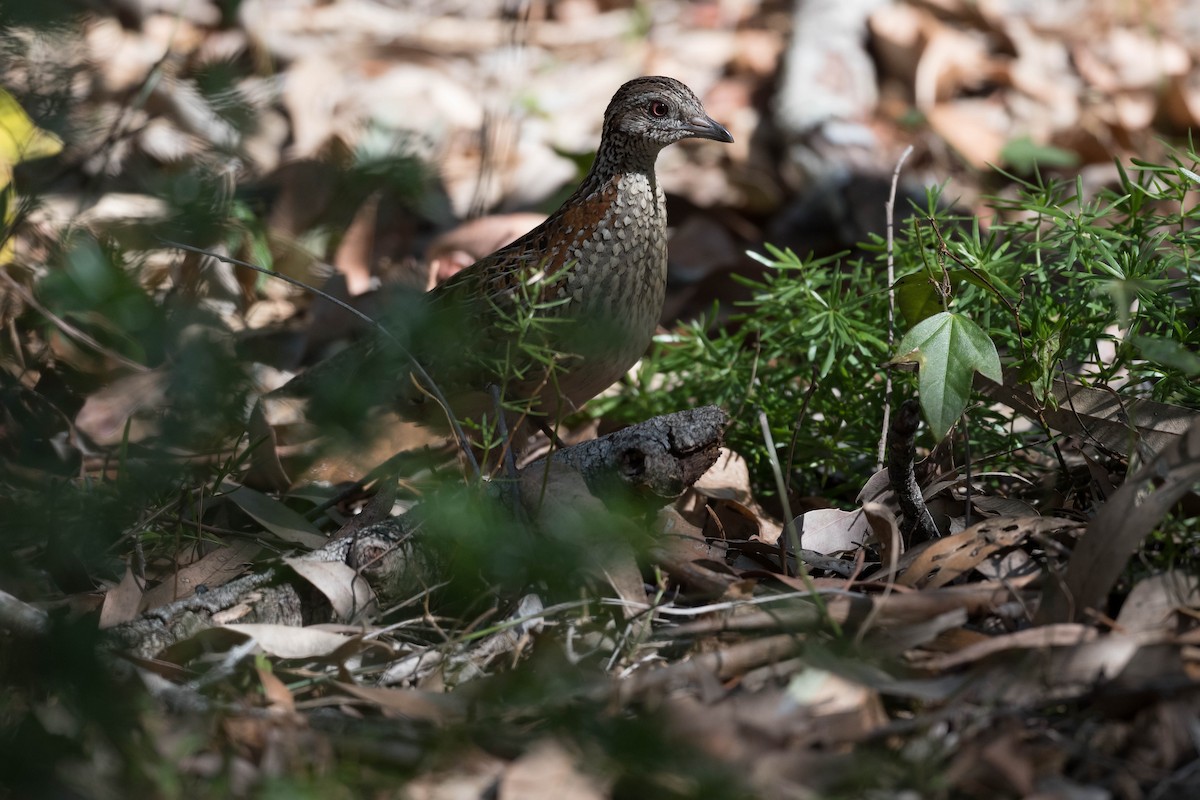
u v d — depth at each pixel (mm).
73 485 6805
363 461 6031
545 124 13195
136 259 6152
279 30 14109
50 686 4789
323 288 9367
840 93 13031
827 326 7781
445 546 5879
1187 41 14602
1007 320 7453
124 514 6324
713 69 14195
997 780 4531
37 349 8164
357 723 4914
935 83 13344
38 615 4898
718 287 11023
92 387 7996
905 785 4531
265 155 9680
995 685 4926
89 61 7102
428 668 5438
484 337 7238
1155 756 4703
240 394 5305
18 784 4137
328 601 5840
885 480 6773
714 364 8656
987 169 12516
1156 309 6906
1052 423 6750
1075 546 5469
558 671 5066
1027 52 14000
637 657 5449
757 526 6973
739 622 5371
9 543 6203
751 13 15148
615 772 4422
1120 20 14734
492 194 11797
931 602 5340
